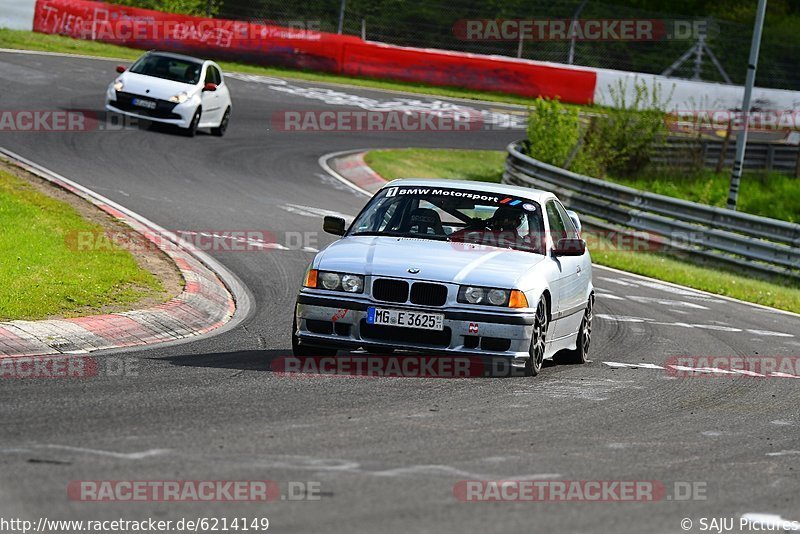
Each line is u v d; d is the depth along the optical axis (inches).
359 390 1095.0
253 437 864.9
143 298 1514.5
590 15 6437.0
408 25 6289.4
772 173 4980.3
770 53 6427.2
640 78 5452.8
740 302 2362.2
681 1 7411.4
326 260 1236.5
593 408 1100.5
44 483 709.9
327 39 5280.5
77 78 3934.5
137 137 3243.1
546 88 5531.5
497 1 6422.2
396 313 1192.2
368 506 698.8
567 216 1510.8
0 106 3302.2
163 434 855.7
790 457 953.5
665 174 4611.2
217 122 3538.4
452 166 3966.5
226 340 1382.9
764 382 1385.3
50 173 2561.5
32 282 1478.8
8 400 942.4
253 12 6082.7
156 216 2298.2
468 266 1222.3
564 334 1382.9
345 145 3905.0
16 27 4662.9
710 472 871.1
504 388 1166.3
